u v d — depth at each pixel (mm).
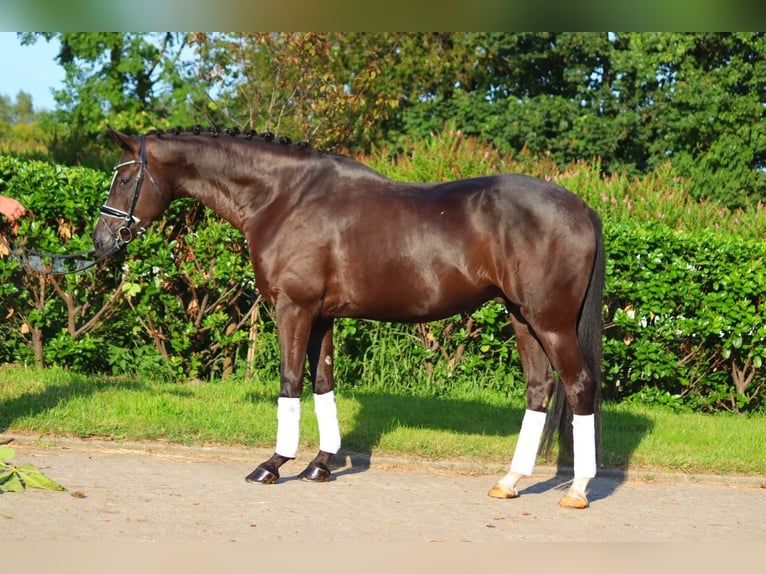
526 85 28656
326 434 6918
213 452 7422
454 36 26422
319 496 6348
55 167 9828
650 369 10219
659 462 7730
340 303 6625
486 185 6340
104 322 10102
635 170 25438
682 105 24625
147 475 6605
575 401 6242
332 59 15086
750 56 24203
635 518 6176
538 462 7625
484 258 6238
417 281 6359
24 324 9789
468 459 7555
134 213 6938
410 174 12930
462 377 10492
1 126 45688
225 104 15750
